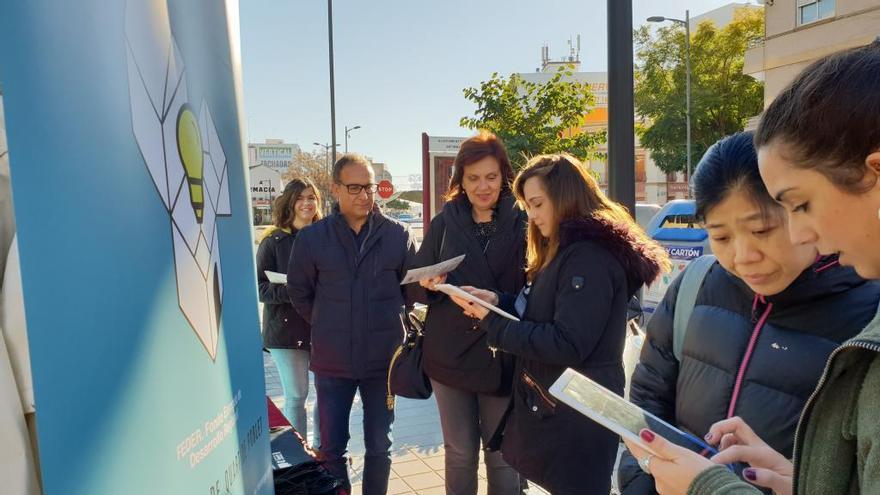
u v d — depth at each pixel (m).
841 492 0.86
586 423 2.09
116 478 0.79
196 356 1.04
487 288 2.75
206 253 1.12
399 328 3.30
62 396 0.70
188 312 1.02
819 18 17.64
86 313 0.74
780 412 1.34
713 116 29.06
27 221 0.66
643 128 32.25
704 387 1.50
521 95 9.44
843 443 0.85
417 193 52.97
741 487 0.97
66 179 0.72
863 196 0.76
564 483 2.11
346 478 3.18
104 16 0.80
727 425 1.29
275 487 1.85
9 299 0.82
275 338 3.92
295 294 3.38
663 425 1.30
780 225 1.28
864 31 16.28
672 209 6.71
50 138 0.70
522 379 2.22
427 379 2.89
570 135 9.19
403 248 3.37
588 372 2.11
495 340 2.23
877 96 0.73
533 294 2.29
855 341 0.79
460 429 2.77
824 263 1.32
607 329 2.12
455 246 2.80
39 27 0.69
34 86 0.68
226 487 1.16
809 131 0.77
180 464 0.96
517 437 2.22
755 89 28.25
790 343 1.36
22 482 0.79
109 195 0.80
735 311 1.50
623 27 3.04
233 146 1.35
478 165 2.73
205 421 1.07
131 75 0.87
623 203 3.09
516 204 2.78
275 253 4.16
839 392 0.85
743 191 1.30
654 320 1.75
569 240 2.15
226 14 1.35
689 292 1.64
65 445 0.70
